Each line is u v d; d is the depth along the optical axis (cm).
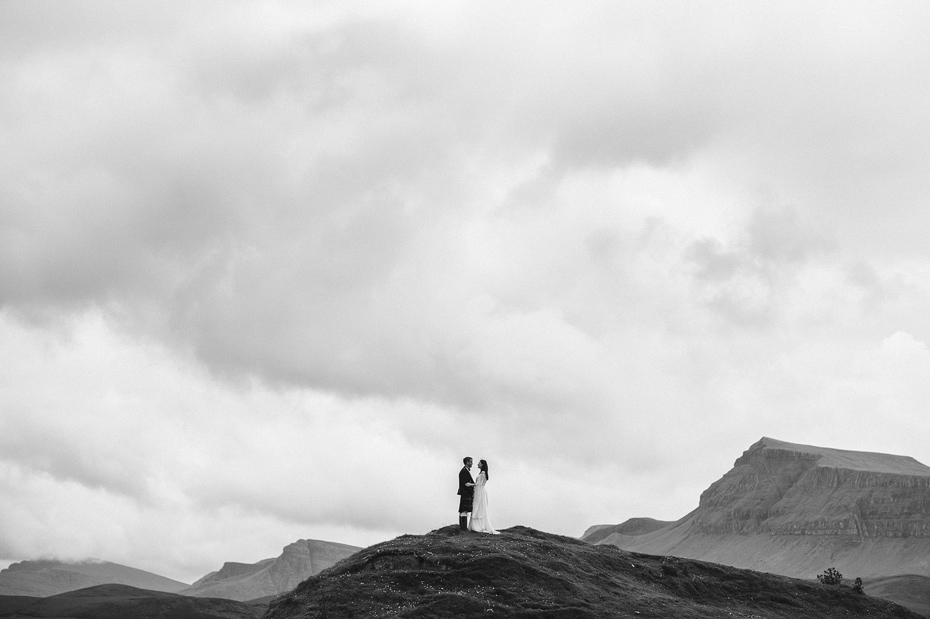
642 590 8300
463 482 9088
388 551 8325
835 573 10800
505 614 7162
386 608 7325
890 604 9844
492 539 8769
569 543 9631
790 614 8806
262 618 7975
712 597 8875
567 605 7362
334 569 8500
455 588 7638
